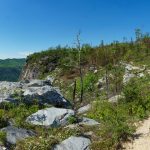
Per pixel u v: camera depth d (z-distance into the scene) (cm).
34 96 2862
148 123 2441
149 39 6481
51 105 2894
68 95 4912
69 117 2431
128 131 2200
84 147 2017
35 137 2131
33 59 8162
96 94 4412
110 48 6419
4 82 3094
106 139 2102
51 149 1973
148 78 4238
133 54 5791
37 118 2450
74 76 6125
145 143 2091
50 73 7175
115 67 5188
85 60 6147
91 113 2867
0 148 1873
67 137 2114
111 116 2602
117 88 4250
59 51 7738
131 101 2944
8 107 2684
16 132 2122
